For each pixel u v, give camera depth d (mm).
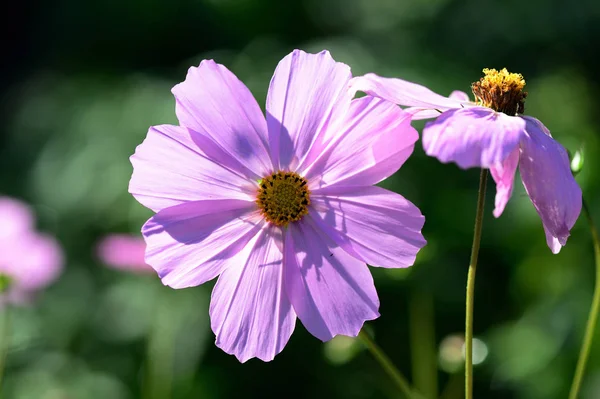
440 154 602
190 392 1124
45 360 1130
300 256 634
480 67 1563
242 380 1182
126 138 1324
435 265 1033
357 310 629
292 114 639
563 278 1105
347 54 1404
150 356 966
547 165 616
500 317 1185
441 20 1619
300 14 1803
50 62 1932
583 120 1308
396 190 1202
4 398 1067
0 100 1852
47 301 1195
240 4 1807
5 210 842
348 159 635
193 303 1106
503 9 1581
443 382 1115
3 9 2000
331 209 635
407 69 1394
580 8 1564
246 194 640
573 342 1042
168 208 633
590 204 1118
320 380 1177
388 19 1664
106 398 1118
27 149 1478
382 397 1147
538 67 1568
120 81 1526
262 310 633
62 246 1279
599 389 997
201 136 635
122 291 1197
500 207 628
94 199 1284
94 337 1188
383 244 629
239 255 637
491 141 602
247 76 1394
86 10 1908
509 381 1063
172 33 1860
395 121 632
